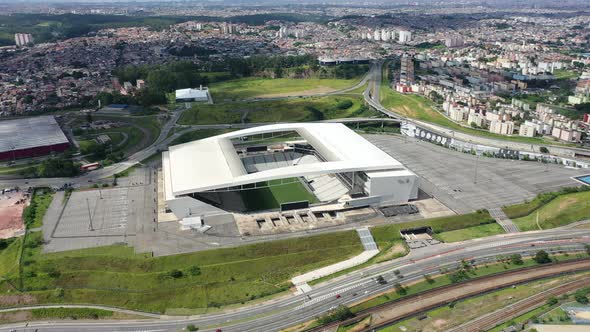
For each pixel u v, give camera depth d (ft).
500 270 545.03
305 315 472.03
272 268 555.69
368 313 473.67
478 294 502.38
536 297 495.41
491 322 457.27
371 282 524.93
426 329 449.06
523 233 637.30
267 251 582.35
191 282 527.40
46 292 508.94
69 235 618.03
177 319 471.62
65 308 487.20
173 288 515.50
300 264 565.53
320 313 474.49
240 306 490.08
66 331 457.27
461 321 459.73
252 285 524.52
